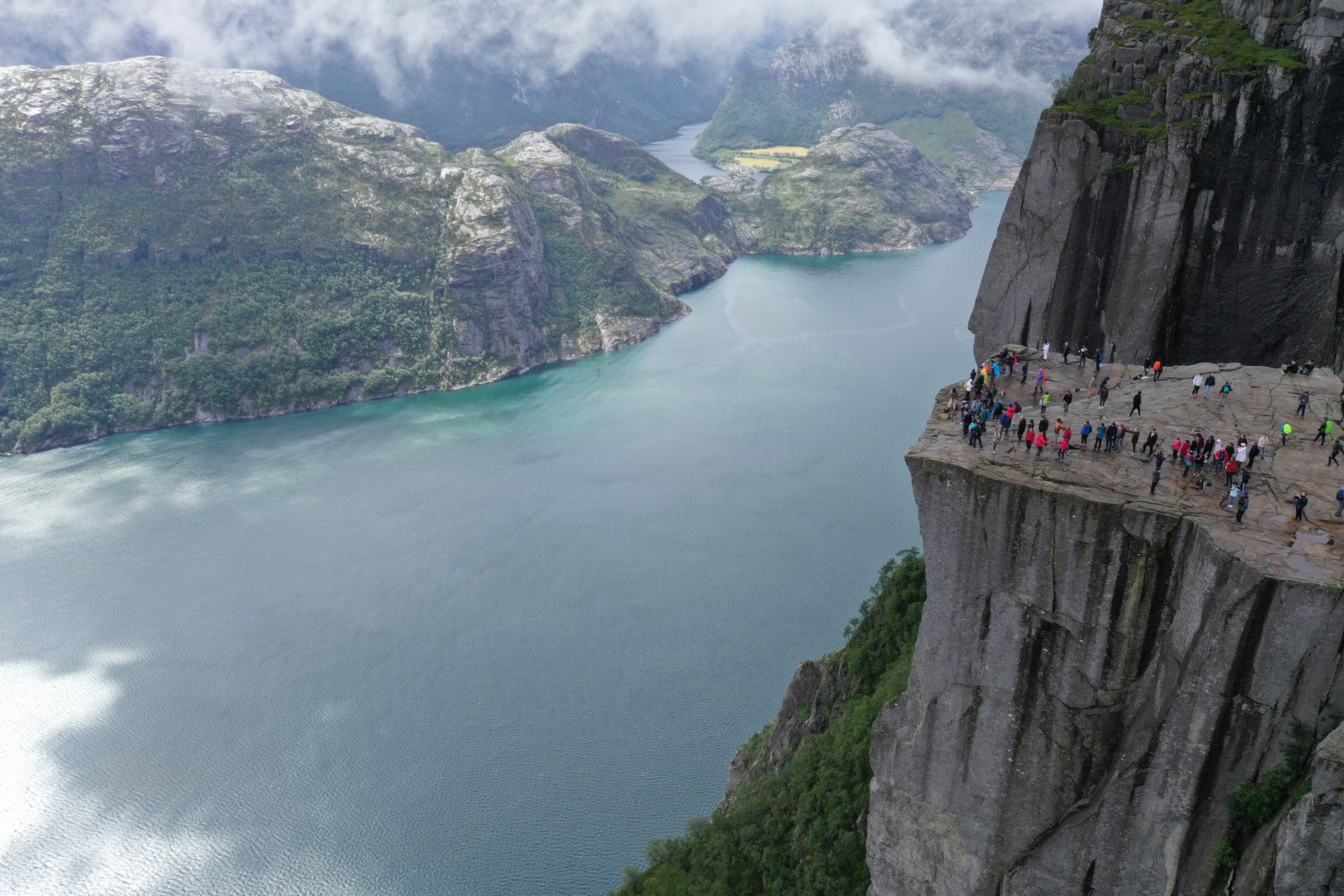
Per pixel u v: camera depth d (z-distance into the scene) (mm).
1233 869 38656
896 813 50406
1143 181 62188
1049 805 45125
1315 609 35000
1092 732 43000
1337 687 35531
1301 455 43875
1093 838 43125
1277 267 60531
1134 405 49156
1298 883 34125
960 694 46469
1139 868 42094
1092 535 40875
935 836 49125
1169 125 61406
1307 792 34781
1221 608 37312
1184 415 48938
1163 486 41531
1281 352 61344
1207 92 61219
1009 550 43125
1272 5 61625
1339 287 58969
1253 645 36781
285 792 140750
